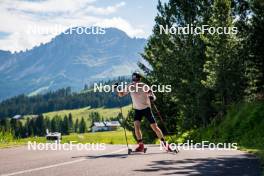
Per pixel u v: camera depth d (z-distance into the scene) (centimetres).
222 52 5478
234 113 3962
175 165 1193
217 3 5700
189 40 6425
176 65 6500
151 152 1638
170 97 6850
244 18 5966
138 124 1623
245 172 1097
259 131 3184
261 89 5100
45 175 948
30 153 1531
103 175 972
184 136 5269
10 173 972
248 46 5259
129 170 1066
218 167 1180
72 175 959
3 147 1814
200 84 6094
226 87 5416
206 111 6147
